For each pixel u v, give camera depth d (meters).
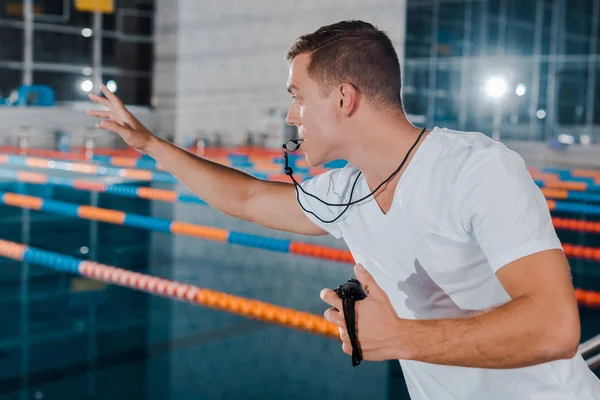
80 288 4.34
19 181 10.02
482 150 1.02
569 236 6.52
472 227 1.02
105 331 3.49
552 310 0.89
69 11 15.56
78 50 15.81
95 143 15.08
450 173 1.03
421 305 1.15
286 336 3.49
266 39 15.60
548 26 15.41
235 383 2.84
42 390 2.71
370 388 2.82
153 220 6.68
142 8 16.08
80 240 5.91
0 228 6.38
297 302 4.09
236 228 6.71
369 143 1.09
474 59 16.08
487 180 0.99
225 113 16.20
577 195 8.94
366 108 1.07
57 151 14.12
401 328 0.95
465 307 1.12
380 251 1.17
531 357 0.90
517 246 0.94
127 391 2.72
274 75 15.59
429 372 1.20
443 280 1.10
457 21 16.14
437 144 1.07
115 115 1.46
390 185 1.12
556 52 15.38
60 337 3.37
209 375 2.92
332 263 5.17
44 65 15.46
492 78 14.34
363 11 14.88
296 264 5.13
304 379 2.91
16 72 15.36
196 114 16.28
